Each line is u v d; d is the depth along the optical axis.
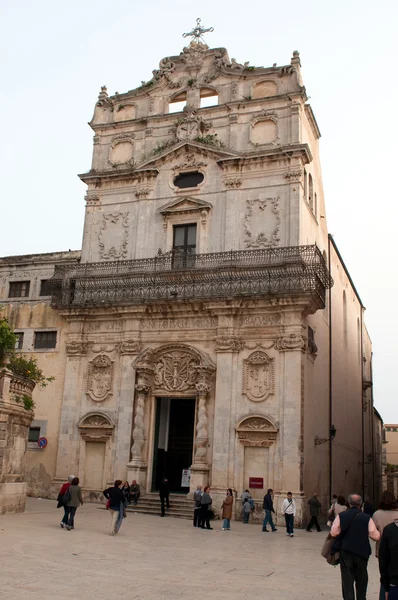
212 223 32.16
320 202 37.12
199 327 30.67
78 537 17.81
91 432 31.38
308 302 28.31
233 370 29.27
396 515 9.64
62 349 33.56
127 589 11.09
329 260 37.59
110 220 34.62
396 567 7.95
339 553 9.29
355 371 45.41
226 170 32.44
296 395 27.81
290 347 28.41
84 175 35.41
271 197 31.34
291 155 31.28
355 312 47.53
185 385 30.27
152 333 31.55
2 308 34.91
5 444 22.39
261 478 27.62
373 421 54.97
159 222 33.38
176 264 31.84
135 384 31.00
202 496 23.81
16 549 14.83
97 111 36.81
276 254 29.98
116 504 19.20
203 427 28.78
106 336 32.59
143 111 36.06
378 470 60.16
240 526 25.34
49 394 33.12
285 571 14.20
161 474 31.17
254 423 28.17
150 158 34.16
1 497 21.97
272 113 32.66
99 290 32.38
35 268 35.94
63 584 11.17
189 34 36.16
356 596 9.20
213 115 34.03
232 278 29.84
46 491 31.64
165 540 18.86
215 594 11.05
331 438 32.53
